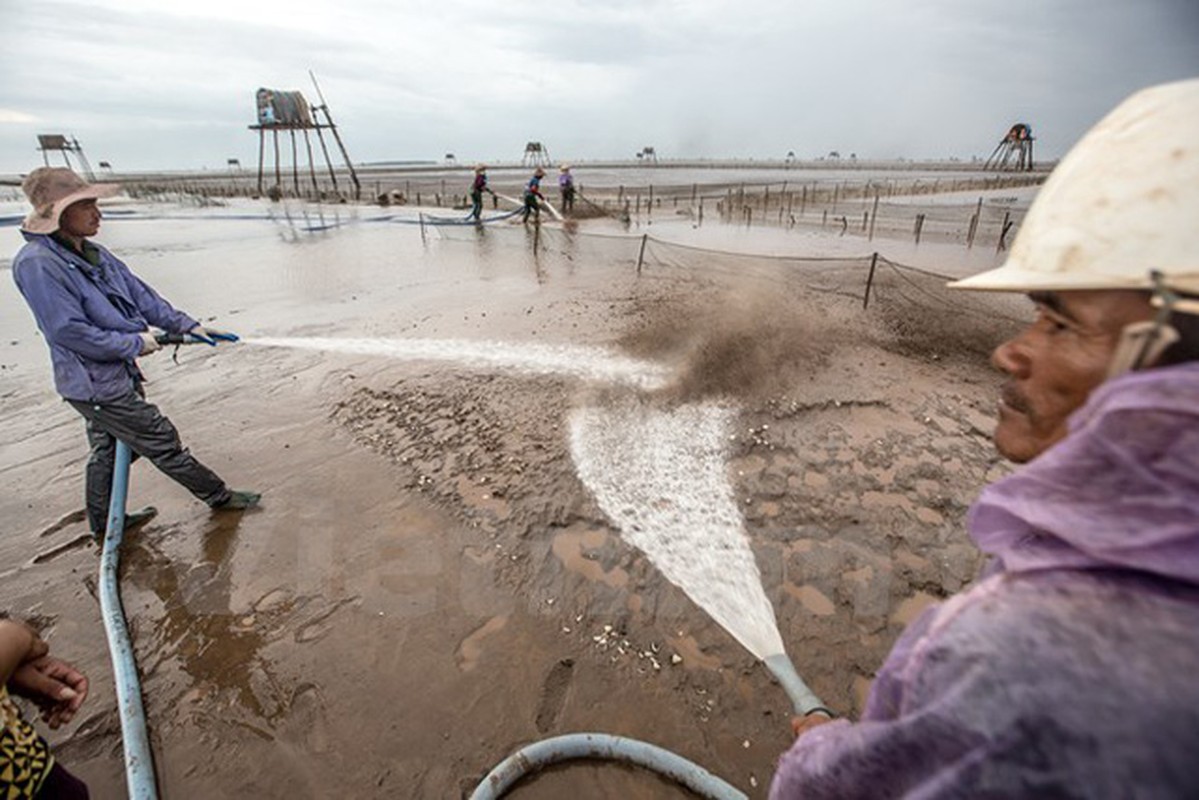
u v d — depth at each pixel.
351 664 2.86
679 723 2.54
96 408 3.38
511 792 2.24
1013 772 0.52
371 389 6.06
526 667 2.83
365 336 8.00
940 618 0.69
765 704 2.61
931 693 0.63
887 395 5.71
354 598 3.28
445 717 2.59
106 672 2.86
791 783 0.90
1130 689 0.46
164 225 22.83
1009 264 0.82
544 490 4.23
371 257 14.60
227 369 6.74
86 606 3.26
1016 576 0.64
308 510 4.05
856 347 7.03
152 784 2.28
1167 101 0.66
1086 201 0.68
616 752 2.31
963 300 9.06
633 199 33.78
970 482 4.28
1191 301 0.58
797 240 16.86
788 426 5.13
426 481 4.38
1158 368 0.62
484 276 12.09
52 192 3.06
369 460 4.68
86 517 4.09
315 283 11.52
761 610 3.13
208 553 3.64
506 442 4.91
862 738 0.73
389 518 3.96
